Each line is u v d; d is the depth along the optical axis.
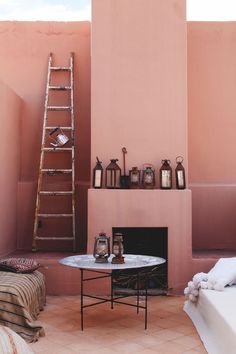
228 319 3.25
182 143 5.57
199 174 6.18
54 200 6.09
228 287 4.27
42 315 4.40
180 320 4.26
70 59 6.18
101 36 5.59
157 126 5.56
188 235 5.30
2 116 5.29
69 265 3.96
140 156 5.55
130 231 5.57
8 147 5.58
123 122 5.56
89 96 6.20
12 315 3.74
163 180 5.41
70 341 3.68
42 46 6.25
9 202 5.68
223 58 6.23
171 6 5.60
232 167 6.19
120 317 4.35
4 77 6.25
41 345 3.58
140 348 3.53
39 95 6.21
